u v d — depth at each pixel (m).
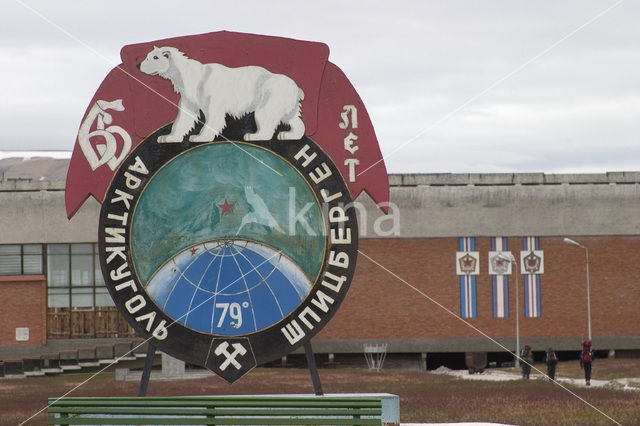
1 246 70.19
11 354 69.06
